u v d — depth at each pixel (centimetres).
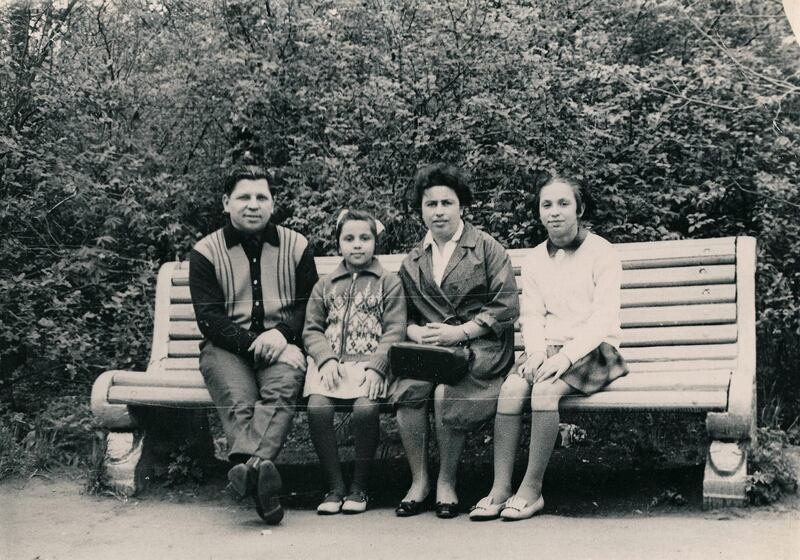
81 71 491
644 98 437
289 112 470
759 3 445
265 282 350
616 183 426
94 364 455
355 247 344
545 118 434
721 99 430
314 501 345
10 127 473
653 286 371
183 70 468
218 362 336
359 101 445
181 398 350
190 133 487
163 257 485
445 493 320
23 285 447
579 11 462
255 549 287
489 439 427
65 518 330
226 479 380
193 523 322
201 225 490
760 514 302
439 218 340
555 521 306
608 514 314
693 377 311
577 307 332
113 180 466
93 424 371
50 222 478
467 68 443
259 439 313
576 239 337
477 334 330
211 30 469
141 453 362
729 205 441
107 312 466
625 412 314
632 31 464
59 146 483
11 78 489
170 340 405
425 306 342
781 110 426
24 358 455
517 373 323
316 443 331
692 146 431
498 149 434
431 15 455
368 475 332
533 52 446
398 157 450
